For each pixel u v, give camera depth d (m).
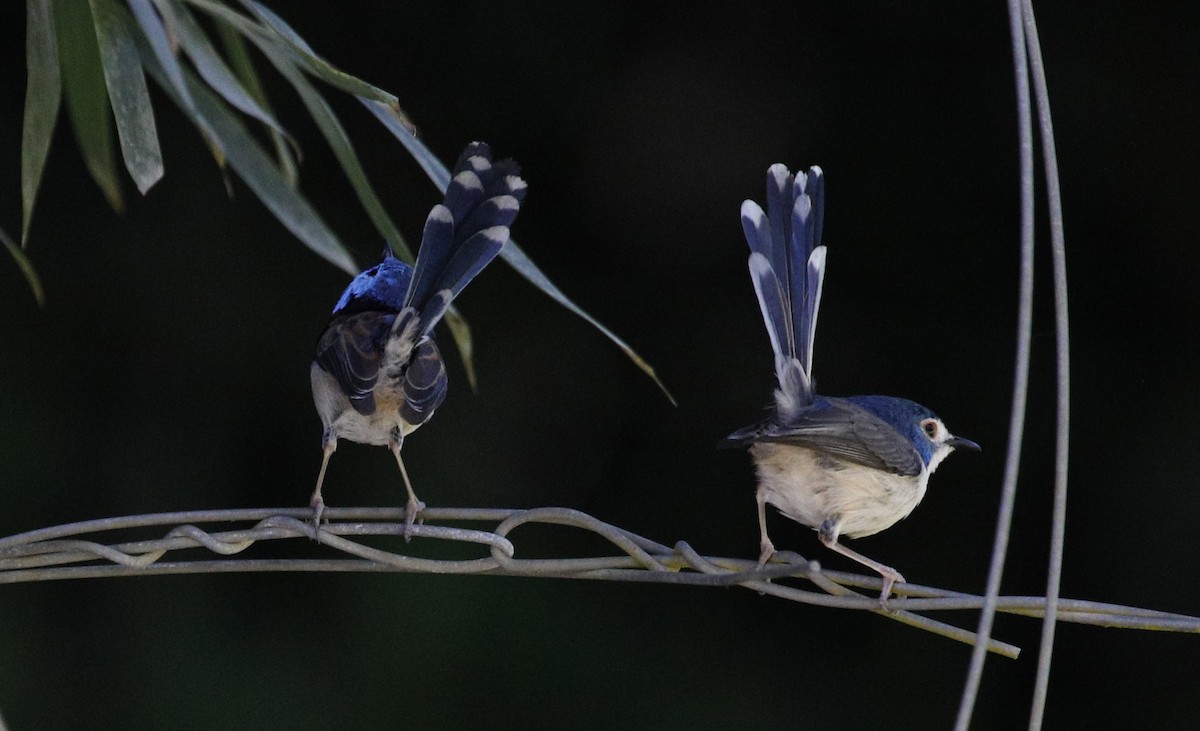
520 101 13.27
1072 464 12.07
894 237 12.68
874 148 12.82
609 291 13.11
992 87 12.56
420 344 6.97
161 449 12.43
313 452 12.53
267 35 5.90
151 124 5.78
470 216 6.84
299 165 12.98
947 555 12.18
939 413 12.35
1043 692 5.18
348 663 11.75
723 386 12.88
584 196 13.21
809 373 7.12
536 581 12.08
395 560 5.85
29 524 12.05
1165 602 11.64
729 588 12.12
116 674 11.69
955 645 12.06
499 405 12.75
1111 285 12.14
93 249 12.75
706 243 13.11
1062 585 11.89
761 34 13.17
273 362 12.70
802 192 7.40
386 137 13.13
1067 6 12.20
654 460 12.78
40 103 6.04
